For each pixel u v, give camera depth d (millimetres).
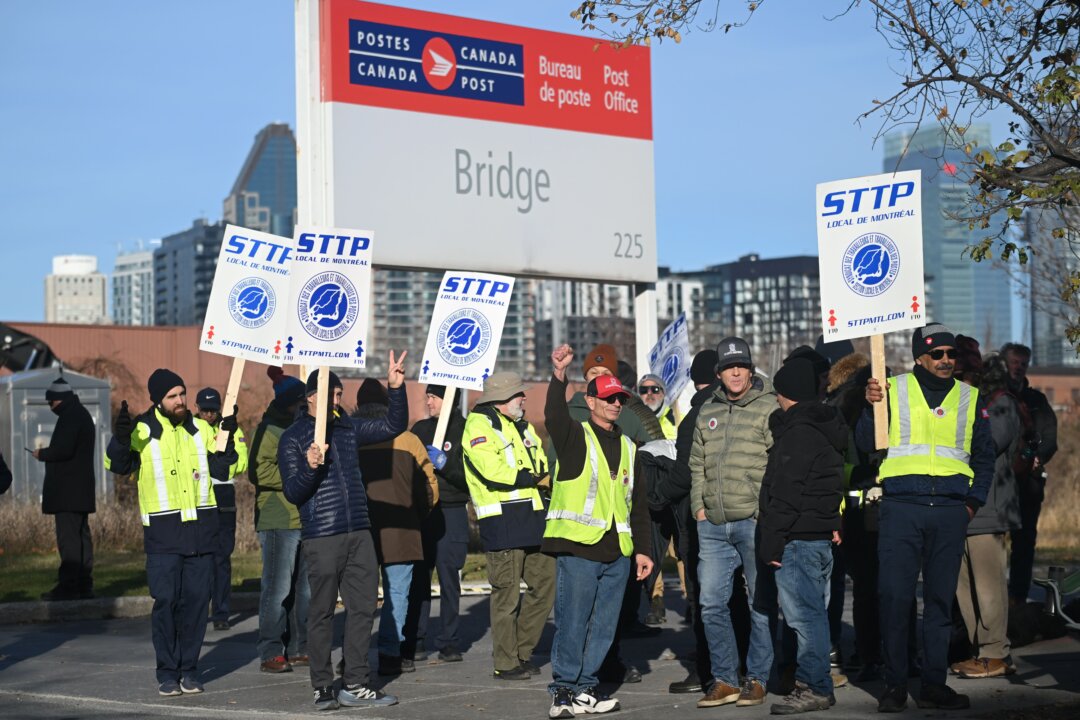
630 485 8508
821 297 8578
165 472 9344
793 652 8828
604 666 9633
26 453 24484
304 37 16516
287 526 10211
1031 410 11695
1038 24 8711
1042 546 19453
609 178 19125
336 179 16375
